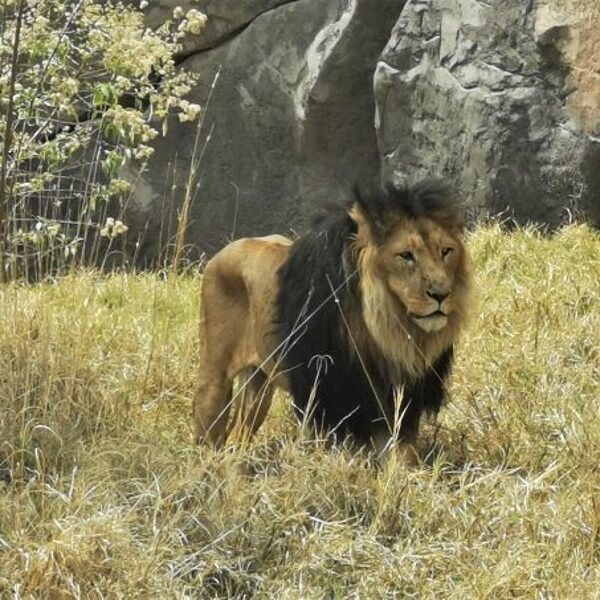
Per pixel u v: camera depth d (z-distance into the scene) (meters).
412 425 10.66
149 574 8.73
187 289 16.20
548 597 8.50
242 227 19.81
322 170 19.33
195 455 10.33
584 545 9.14
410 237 10.09
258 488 9.66
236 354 11.65
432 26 17.73
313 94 18.88
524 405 11.62
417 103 17.83
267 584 8.91
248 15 19.47
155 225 20.00
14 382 10.65
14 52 12.28
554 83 16.81
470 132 17.22
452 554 9.10
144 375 12.49
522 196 16.91
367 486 9.81
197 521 9.34
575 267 14.91
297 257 10.68
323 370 10.49
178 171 19.92
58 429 10.38
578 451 10.52
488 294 14.47
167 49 13.04
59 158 13.73
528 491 9.73
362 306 10.31
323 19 19.16
